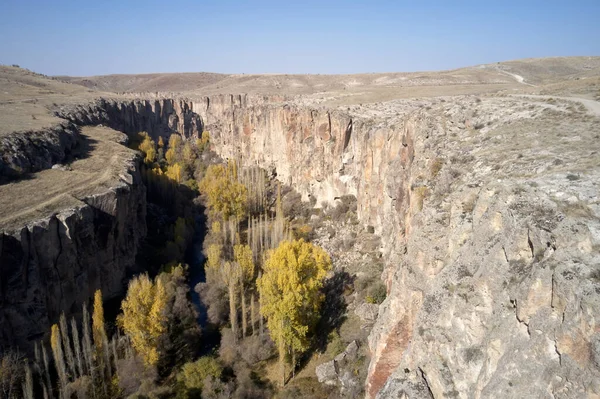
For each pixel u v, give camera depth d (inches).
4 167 3085.6
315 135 4333.2
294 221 4114.2
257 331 2529.5
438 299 1137.4
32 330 2217.0
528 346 805.9
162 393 2043.6
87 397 1959.9
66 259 2484.0
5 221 2304.4
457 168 1533.0
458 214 1295.5
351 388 1834.4
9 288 2145.7
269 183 5201.8
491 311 979.9
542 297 829.2
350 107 4379.9
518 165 1291.8
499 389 816.9
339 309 2461.9
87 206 2682.1
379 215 3034.0
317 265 2464.3
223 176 4790.8
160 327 2202.3
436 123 2181.3
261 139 5698.8
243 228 4111.7
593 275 746.2
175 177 5017.2
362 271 2733.8
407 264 1487.5
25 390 1856.5
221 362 2278.5
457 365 1021.2
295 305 2135.8
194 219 4475.9
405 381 1170.6
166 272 3152.1
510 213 1008.2
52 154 3599.9
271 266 2522.1
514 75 7130.9
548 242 877.8
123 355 2299.5
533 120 1812.3
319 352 2224.4
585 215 880.9
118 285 2979.8
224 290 2901.1
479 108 2197.3
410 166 2166.6
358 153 3649.1
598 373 657.0
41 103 5447.8
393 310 1528.1
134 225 3417.8
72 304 2539.4
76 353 2085.4
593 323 685.3
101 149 4301.2
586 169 1098.7
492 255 1010.7
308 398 1907.0
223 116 7170.3
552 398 728.3
